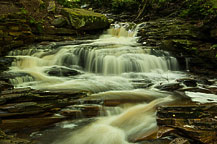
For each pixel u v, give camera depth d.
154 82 6.16
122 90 5.38
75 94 4.61
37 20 10.48
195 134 3.21
